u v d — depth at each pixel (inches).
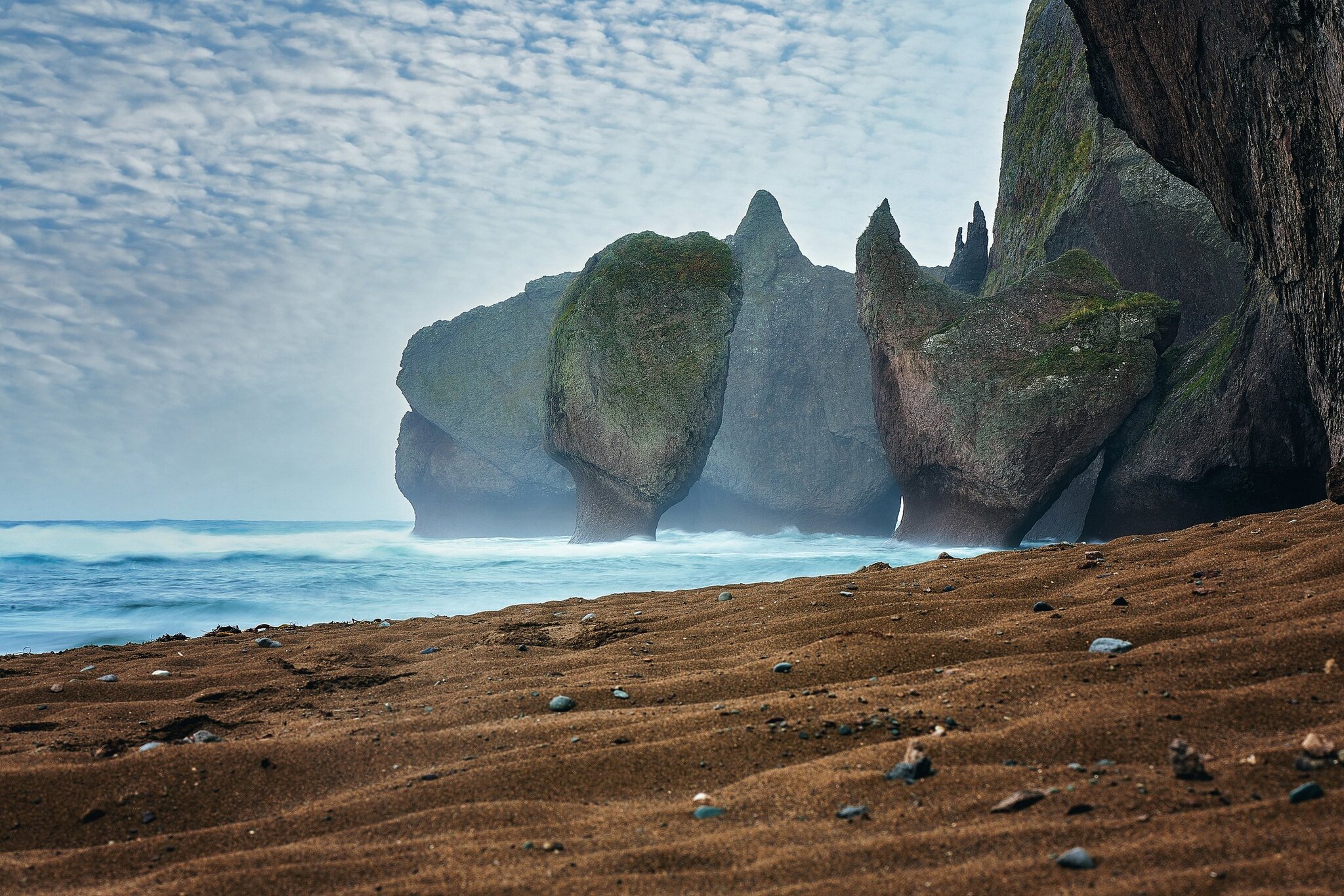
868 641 241.6
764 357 2393.0
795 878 110.6
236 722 226.7
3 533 1320.1
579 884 114.0
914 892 103.4
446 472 2679.6
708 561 1038.4
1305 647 181.3
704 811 136.8
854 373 2338.8
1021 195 1752.0
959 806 128.5
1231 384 1047.6
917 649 231.0
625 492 1656.0
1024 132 1784.0
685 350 1674.5
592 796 152.8
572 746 176.1
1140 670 183.3
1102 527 1283.2
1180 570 304.0
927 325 1368.1
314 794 165.3
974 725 164.9
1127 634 220.5
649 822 136.6
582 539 1704.0
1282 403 970.7
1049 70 1740.9
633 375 1664.6
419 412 2691.9
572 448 1680.6
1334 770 123.6
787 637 280.2
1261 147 647.8
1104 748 145.6
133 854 138.8
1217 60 657.6
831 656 232.5
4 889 126.7
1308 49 558.3
